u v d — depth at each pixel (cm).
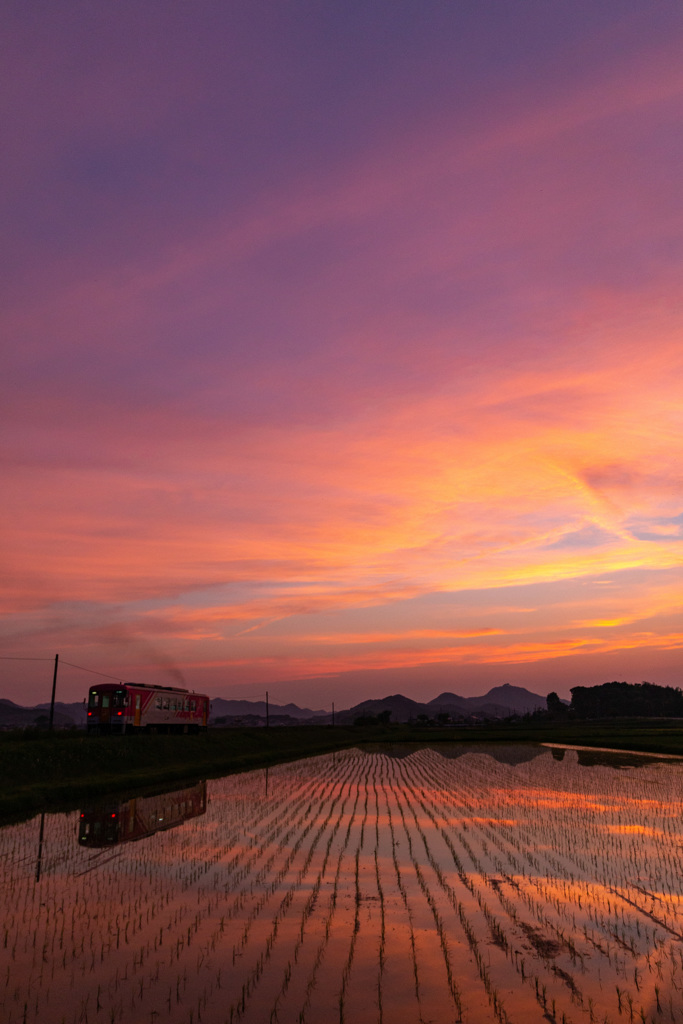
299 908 1228
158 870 1537
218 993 874
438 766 4500
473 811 2392
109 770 3647
